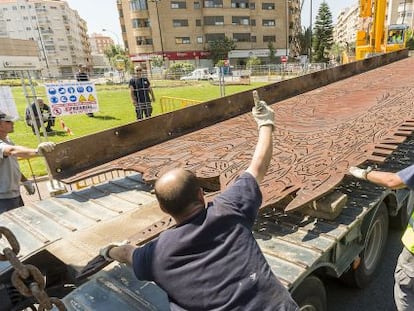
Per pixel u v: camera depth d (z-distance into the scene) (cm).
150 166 341
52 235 252
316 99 614
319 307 246
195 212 148
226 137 430
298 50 6272
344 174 257
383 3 1194
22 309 212
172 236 146
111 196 324
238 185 164
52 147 330
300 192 240
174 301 145
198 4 5391
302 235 228
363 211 255
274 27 5722
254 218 159
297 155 324
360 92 634
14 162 366
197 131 477
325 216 242
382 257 371
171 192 145
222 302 138
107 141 384
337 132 386
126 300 181
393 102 509
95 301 182
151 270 148
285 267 197
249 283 140
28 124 1001
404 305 227
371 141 333
